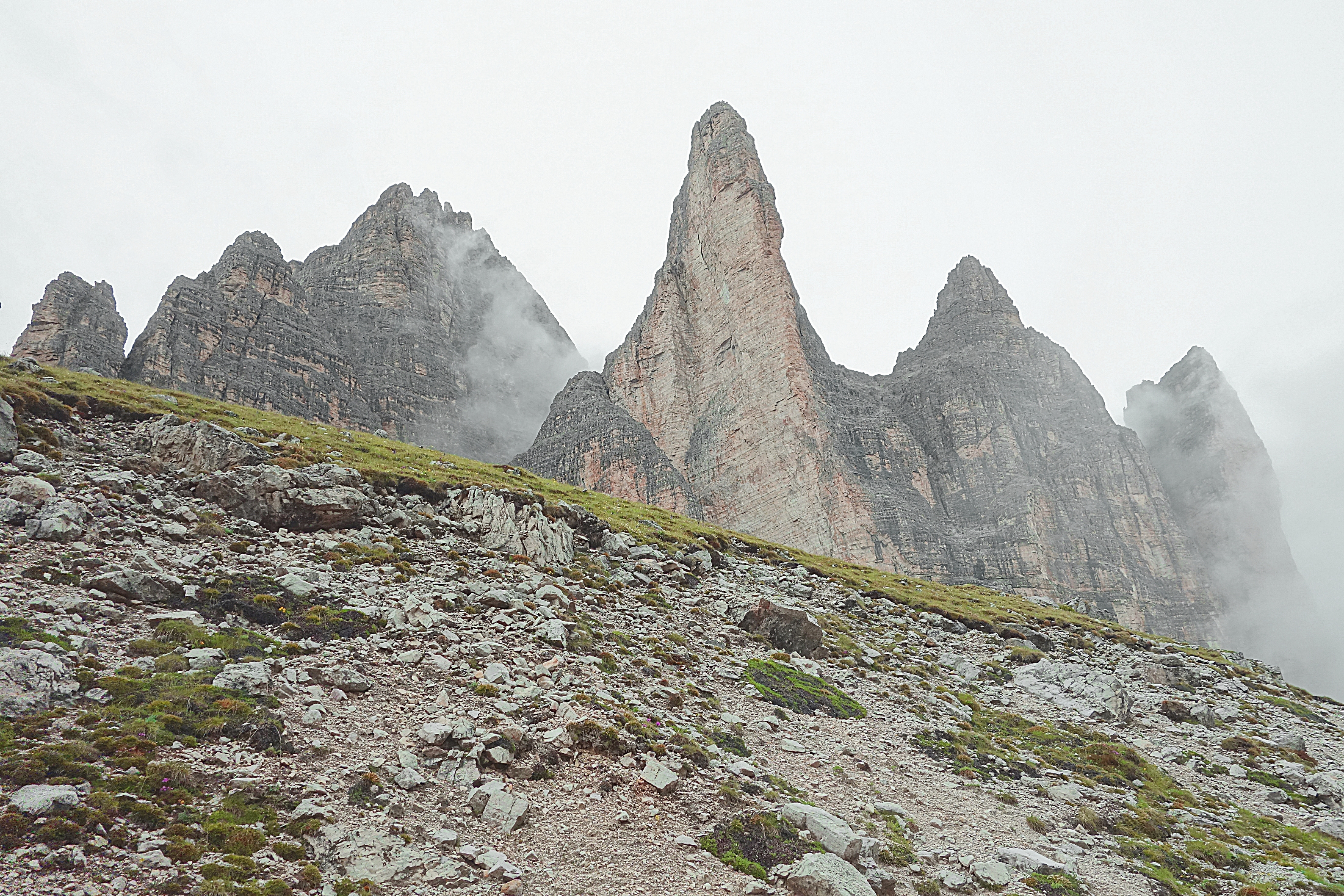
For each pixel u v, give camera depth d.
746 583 54.03
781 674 33.28
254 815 13.19
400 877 12.68
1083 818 25.47
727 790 19.08
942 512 187.50
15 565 20.28
